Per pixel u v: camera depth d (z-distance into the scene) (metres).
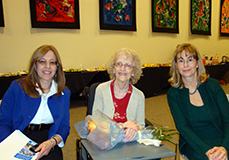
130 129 1.36
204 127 1.54
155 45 6.25
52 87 1.53
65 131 1.54
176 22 6.46
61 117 1.53
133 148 1.22
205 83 1.61
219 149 1.32
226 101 1.58
